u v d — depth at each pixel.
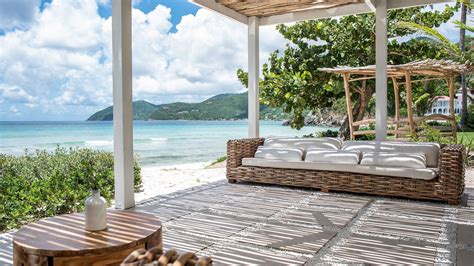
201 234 3.42
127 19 4.39
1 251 3.04
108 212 2.75
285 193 5.22
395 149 5.20
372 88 10.70
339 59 10.44
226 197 4.98
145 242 2.20
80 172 5.32
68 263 2.00
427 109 11.05
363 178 5.02
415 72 8.20
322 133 12.16
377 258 2.81
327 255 2.88
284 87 10.24
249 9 6.55
